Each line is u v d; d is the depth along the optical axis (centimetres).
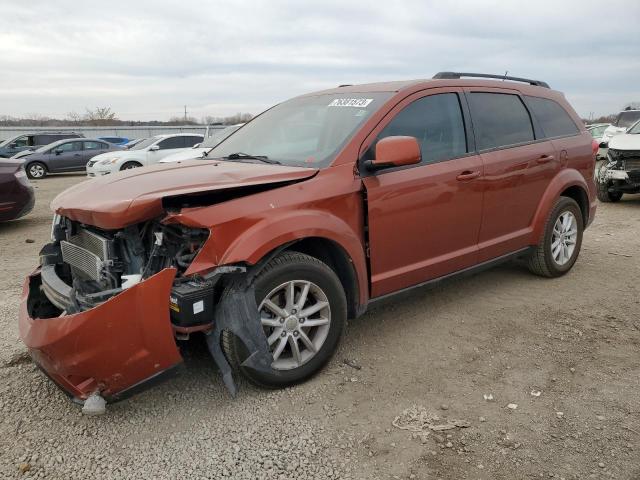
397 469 254
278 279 308
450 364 355
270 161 373
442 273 411
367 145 359
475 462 258
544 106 514
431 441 274
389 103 379
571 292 490
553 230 506
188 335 289
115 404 315
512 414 296
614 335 396
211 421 296
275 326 316
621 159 989
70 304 297
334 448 271
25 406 314
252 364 300
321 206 328
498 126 454
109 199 297
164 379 287
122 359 269
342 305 338
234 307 294
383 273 370
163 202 285
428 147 395
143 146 1856
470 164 414
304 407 307
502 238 457
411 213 375
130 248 308
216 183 304
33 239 800
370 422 291
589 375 337
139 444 277
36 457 268
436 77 441
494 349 376
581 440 272
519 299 473
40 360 277
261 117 471
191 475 254
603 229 781
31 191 905
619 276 539
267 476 252
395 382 333
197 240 293
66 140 2227
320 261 329
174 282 286
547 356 364
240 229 294
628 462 255
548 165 488
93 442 280
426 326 417
